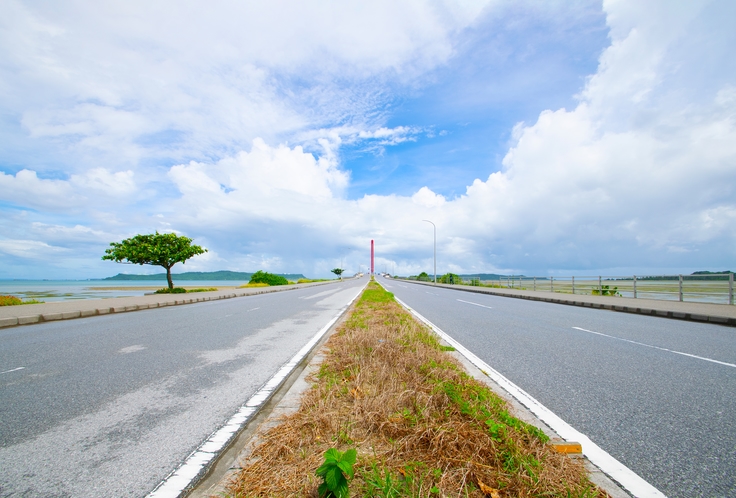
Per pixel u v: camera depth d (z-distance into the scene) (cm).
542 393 388
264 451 260
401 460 240
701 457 257
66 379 453
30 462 257
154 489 225
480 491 212
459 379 390
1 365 522
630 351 595
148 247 2144
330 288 3378
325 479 193
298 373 475
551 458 239
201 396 390
